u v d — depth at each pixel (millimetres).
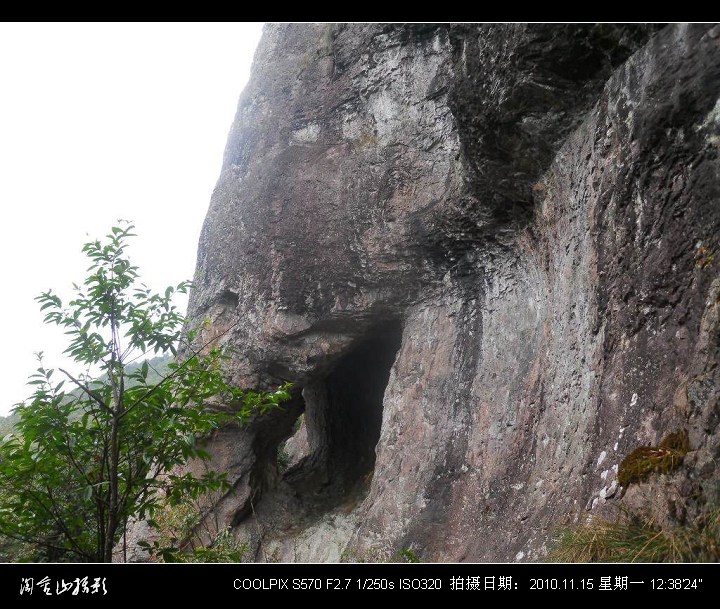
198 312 9414
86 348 3449
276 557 8445
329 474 10359
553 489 4297
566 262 4781
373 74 7938
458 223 6523
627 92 3770
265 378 8750
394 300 7695
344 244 7848
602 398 3838
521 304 6047
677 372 3197
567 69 4180
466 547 5441
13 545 4461
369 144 7832
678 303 3305
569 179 4605
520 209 5684
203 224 9914
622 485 3195
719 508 2604
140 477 3539
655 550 2740
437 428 6625
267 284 8484
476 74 4812
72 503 3754
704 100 3146
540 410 5070
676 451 2945
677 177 3357
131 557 7801
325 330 8289
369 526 6723
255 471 9258
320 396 10961
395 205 7371
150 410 3477
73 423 3449
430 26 7492
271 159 8797
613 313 3877
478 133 5141
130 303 3547
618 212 3836
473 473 5949
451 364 6816
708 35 3188
